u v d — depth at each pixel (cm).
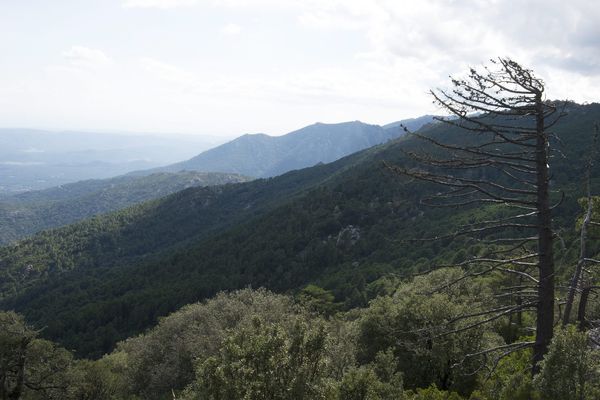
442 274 3234
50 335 11762
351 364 2484
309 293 7375
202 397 1043
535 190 1004
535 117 941
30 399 3850
